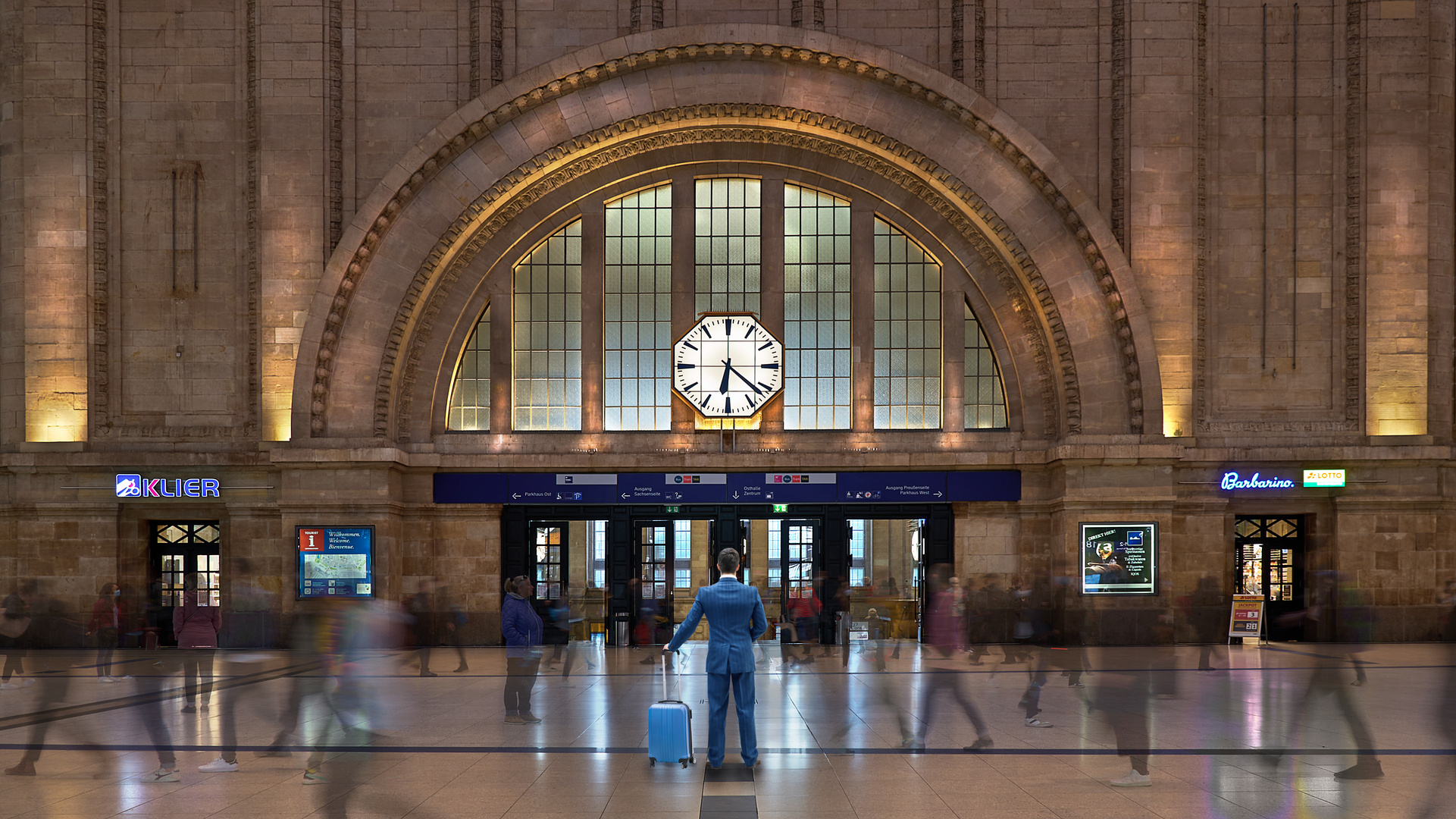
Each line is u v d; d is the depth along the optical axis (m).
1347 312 24.70
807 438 25.64
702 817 8.37
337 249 23.86
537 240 25.92
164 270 24.84
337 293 23.88
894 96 24.59
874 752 11.14
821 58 24.19
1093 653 22.12
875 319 25.94
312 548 23.73
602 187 25.75
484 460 24.95
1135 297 23.80
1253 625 23.72
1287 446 24.42
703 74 24.53
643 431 25.72
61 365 24.44
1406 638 24.20
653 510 25.70
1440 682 16.98
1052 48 24.70
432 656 22.59
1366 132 24.67
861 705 14.70
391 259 24.34
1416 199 24.66
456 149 24.38
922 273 26.00
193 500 24.38
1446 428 24.78
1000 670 19.09
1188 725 12.90
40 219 24.53
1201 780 9.74
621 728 12.95
